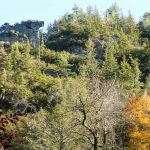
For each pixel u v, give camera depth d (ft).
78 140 126.41
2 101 307.58
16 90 312.29
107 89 115.85
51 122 137.39
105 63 362.94
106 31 531.09
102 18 624.59
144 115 149.89
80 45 514.68
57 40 543.39
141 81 402.93
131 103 150.41
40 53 490.49
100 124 114.01
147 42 533.55
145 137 146.10
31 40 624.59
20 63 394.52
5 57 408.87
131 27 564.71
